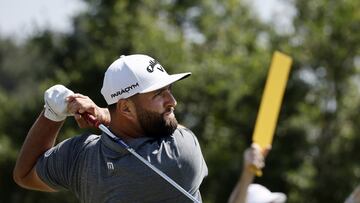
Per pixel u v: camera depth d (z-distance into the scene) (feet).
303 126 165.89
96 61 174.09
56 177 28.30
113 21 180.75
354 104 172.65
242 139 173.99
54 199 174.70
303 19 174.91
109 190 27.17
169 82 27.35
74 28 192.03
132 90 27.32
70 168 28.04
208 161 169.99
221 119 176.86
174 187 27.07
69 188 28.55
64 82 177.17
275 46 175.94
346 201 41.32
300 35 174.09
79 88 176.35
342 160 167.32
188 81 171.22
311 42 171.94
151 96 27.35
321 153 168.45
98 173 27.35
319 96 172.24
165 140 27.58
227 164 168.96
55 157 28.25
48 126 28.32
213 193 166.71
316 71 171.94
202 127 175.73
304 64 171.12
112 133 27.76
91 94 174.91
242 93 174.40
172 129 27.55
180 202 27.25
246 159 39.29
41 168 28.35
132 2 188.14
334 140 170.40
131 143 27.37
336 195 163.84
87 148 27.91
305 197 163.43
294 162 162.30
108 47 178.91
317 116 171.94
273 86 39.70
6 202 181.16
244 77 176.76
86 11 186.29
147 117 27.35
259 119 39.63
